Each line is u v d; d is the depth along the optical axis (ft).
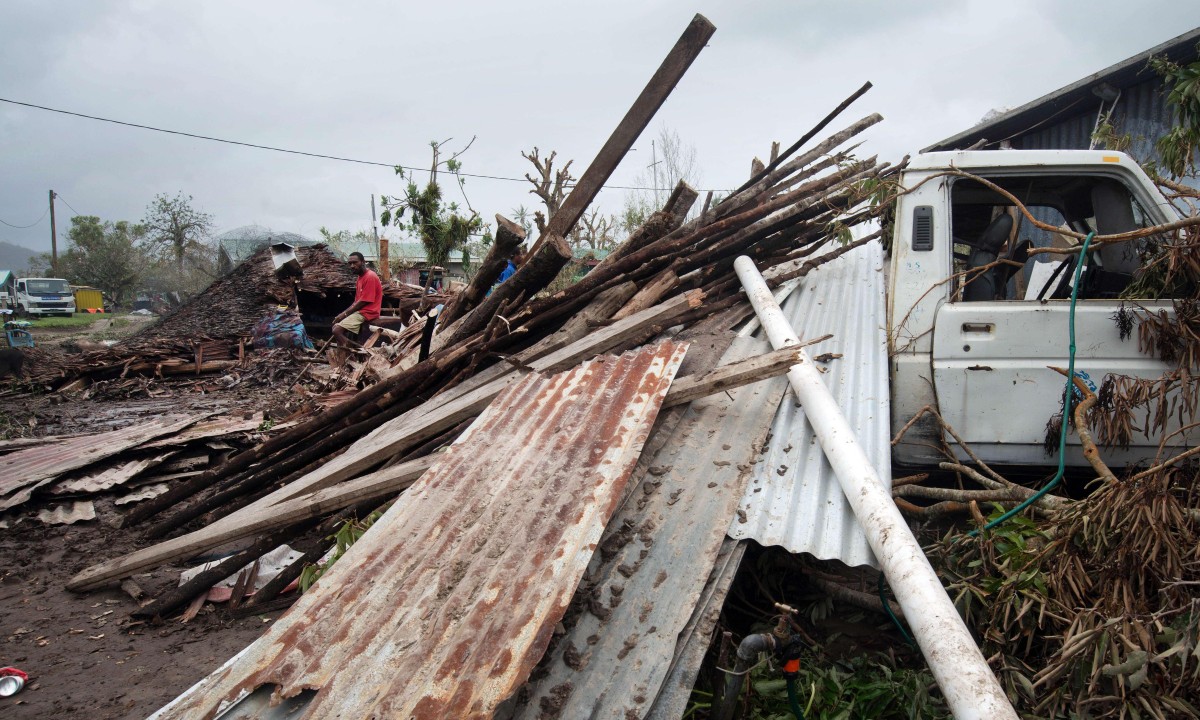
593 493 8.96
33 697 10.69
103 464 20.20
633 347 14.16
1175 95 14.97
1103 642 7.82
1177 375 11.09
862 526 8.70
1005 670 8.39
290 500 13.43
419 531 9.14
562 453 10.24
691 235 16.66
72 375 41.37
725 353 13.65
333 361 39.60
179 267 146.72
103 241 169.07
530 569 7.83
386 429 14.69
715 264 17.79
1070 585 8.90
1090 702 7.75
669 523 9.51
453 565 8.29
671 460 10.87
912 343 12.55
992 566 9.94
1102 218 13.38
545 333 16.40
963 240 15.30
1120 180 12.69
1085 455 10.86
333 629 7.61
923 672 8.83
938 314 12.44
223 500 15.84
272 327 49.73
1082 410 11.11
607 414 11.10
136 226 171.32
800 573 11.78
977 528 10.43
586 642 7.82
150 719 7.34
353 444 15.17
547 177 51.24
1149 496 8.77
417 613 7.63
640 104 17.40
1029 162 12.75
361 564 8.68
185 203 149.79
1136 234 11.12
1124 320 11.67
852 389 12.55
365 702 6.58
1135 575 8.73
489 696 6.19
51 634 12.67
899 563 7.59
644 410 10.87
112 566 13.94
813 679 8.92
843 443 9.87
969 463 12.48
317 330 61.77
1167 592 8.38
